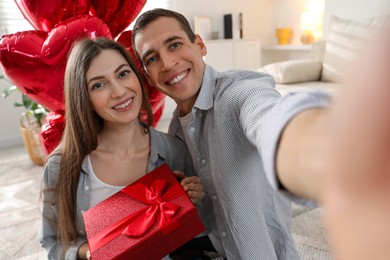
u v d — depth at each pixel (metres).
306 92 0.36
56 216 0.88
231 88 0.70
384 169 0.16
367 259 0.16
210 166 0.81
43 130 1.32
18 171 2.33
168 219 0.70
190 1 3.44
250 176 0.75
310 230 1.43
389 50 0.16
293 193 0.32
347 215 0.17
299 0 3.62
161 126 3.31
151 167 0.91
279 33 3.75
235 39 3.50
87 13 1.22
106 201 0.78
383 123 0.16
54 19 1.18
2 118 2.88
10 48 1.04
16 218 1.72
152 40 0.77
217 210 0.86
